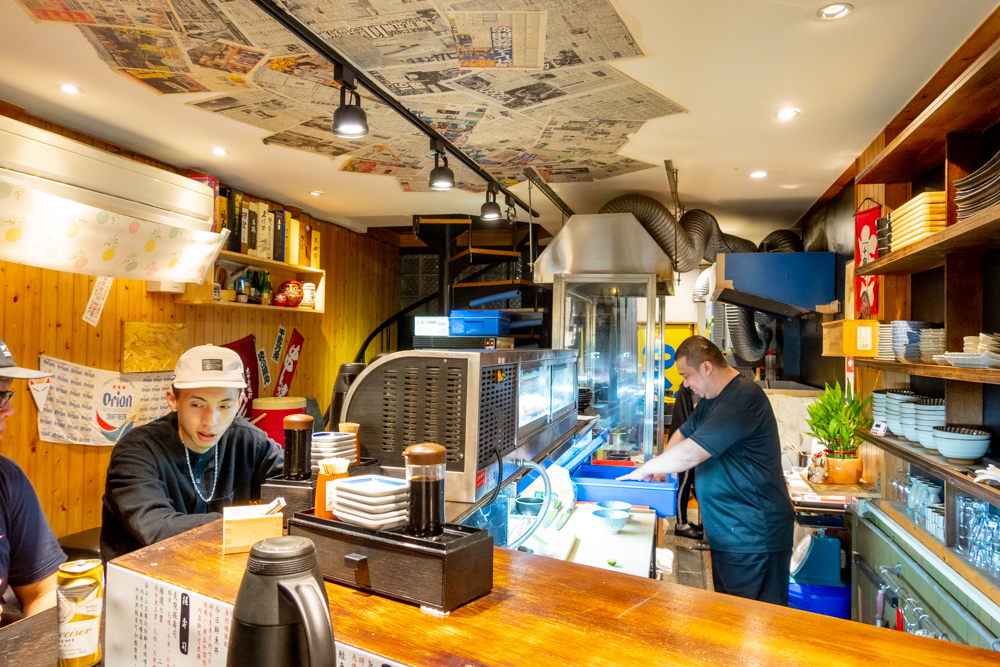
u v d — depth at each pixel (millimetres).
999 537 2031
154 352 3809
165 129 3363
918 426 2555
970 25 2111
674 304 7379
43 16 2170
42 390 3240
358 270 6289
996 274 2295
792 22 2104
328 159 3885
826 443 3342
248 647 684
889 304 3227
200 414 1903
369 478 1146
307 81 2688
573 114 3002
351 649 831
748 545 2676
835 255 4516
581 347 4562
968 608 2027
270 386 4969
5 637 1142
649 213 4277
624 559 2213
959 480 2049
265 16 2115
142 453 1893
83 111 3104
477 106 2924
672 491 3000
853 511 3400
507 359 1910
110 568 1074
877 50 2303
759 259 4621
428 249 7137
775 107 2879
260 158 3885
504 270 6809
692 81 2604
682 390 4336
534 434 2229
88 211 2650
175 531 1684
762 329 6324
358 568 1011
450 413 1688
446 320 3533
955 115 2137
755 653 819
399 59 2428
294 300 4719
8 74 2672
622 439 4461
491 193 4270
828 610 3506
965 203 2014
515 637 854
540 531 2371
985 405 2453
